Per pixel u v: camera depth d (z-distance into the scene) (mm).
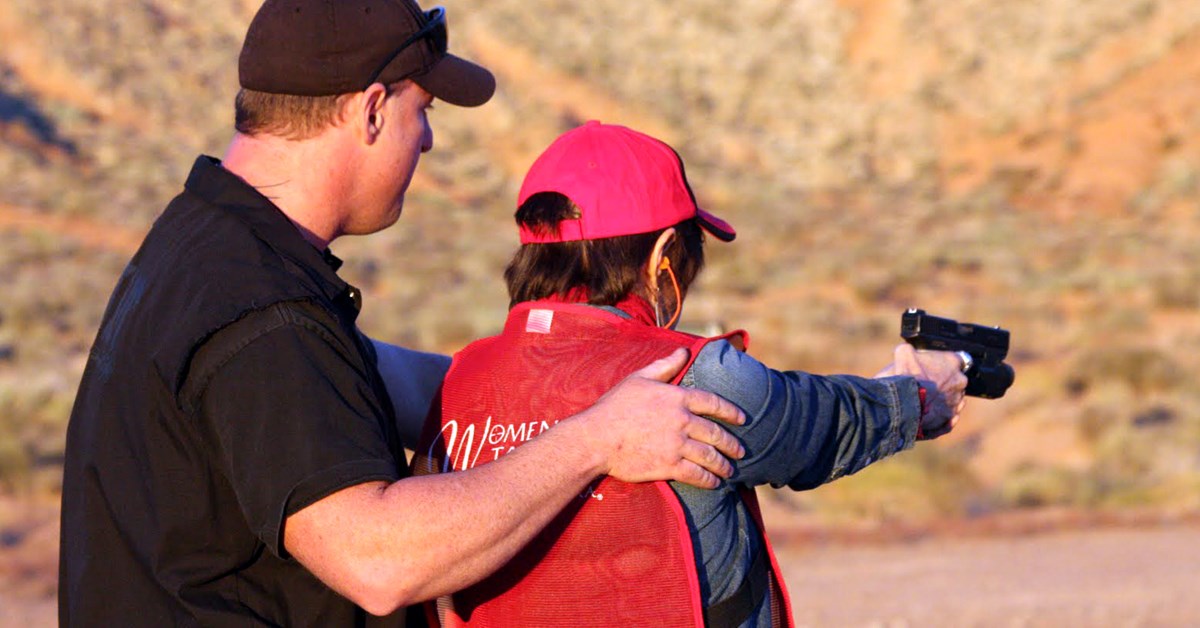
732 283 118000
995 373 11492
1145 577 38125
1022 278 120938
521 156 195625
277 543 8414
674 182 10156
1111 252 134125
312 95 9445
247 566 8984
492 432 10008
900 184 185500
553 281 10148
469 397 10297
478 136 199750
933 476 54875
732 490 9562
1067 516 49469
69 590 9258
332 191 9695
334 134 9594
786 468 9570
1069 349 92625
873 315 107938
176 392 8656
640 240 10062
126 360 9031
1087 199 166625
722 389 9391
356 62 9461
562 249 10117
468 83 10172
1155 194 161500
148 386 8828
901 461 55781
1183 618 32812
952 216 162625
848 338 97188
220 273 8891
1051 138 186000
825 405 9719
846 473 10086
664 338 9750
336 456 8438
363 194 9859
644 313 10203
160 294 9055
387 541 8320
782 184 187500
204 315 8703
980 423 68000
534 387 9906
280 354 8609
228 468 8625
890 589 38062
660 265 10148
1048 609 34469
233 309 8688
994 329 11531
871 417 10047
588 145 10164
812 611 35531
